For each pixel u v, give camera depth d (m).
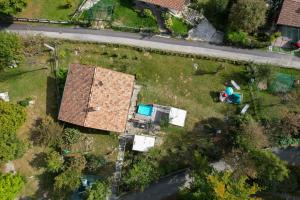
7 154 68.69
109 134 73.38
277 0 74.19
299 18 71.81
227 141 72.50
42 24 76.75
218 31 75.56
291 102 72.94
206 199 62.41
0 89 75.12
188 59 75.00
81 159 70.31
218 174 64.38
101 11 76.19
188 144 73.19
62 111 71.12
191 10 75.94
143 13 75.44
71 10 76.69
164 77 74.75
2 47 70.38
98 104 69.69
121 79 71.12
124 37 75.88
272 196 71.06
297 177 71.25
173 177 72.62
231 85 74.06
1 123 68.19
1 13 76.31
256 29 74.19
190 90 74.38
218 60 74.50
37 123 74.06
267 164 65.19
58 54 75.50
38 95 74.81
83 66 70.69
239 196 58.56
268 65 72.25
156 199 72.38
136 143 71.56
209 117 73.75
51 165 69.56
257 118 73.06
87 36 76.06
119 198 72.12
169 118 72.62
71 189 70.19
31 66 75.56
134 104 74.00
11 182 67.69
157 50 74.88
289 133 72.00
